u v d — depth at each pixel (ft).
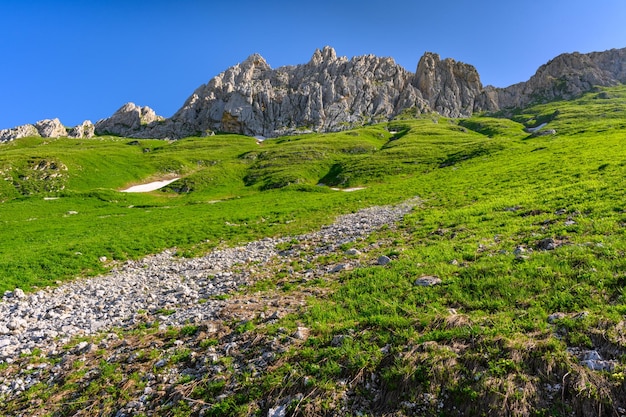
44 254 93.25
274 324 39.96
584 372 23.63
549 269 38.91
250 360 33.73
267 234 115.14
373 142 571.28
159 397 31.63
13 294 68.80
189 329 43.16
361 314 38.99
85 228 153.79
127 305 59.72
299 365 31.22
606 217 53.88
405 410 24.99
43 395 35.06
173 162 449.48
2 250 110.01
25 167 326.85
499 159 218.38
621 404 21.77
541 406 22.90
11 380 38.86
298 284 56.13
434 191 148.25
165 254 102.12
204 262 87.35
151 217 182.91
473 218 76.18
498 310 34.14
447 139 497.05
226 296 56.29
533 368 25.41
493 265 43.80
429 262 51.21
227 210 188.24
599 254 40.37
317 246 84.28
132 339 44.60
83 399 33.14
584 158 129.90
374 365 29.09
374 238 78.79
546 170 125.49
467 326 31.17
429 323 33.14
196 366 34.91
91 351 42.65
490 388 24.35
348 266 59.62
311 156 452.35
